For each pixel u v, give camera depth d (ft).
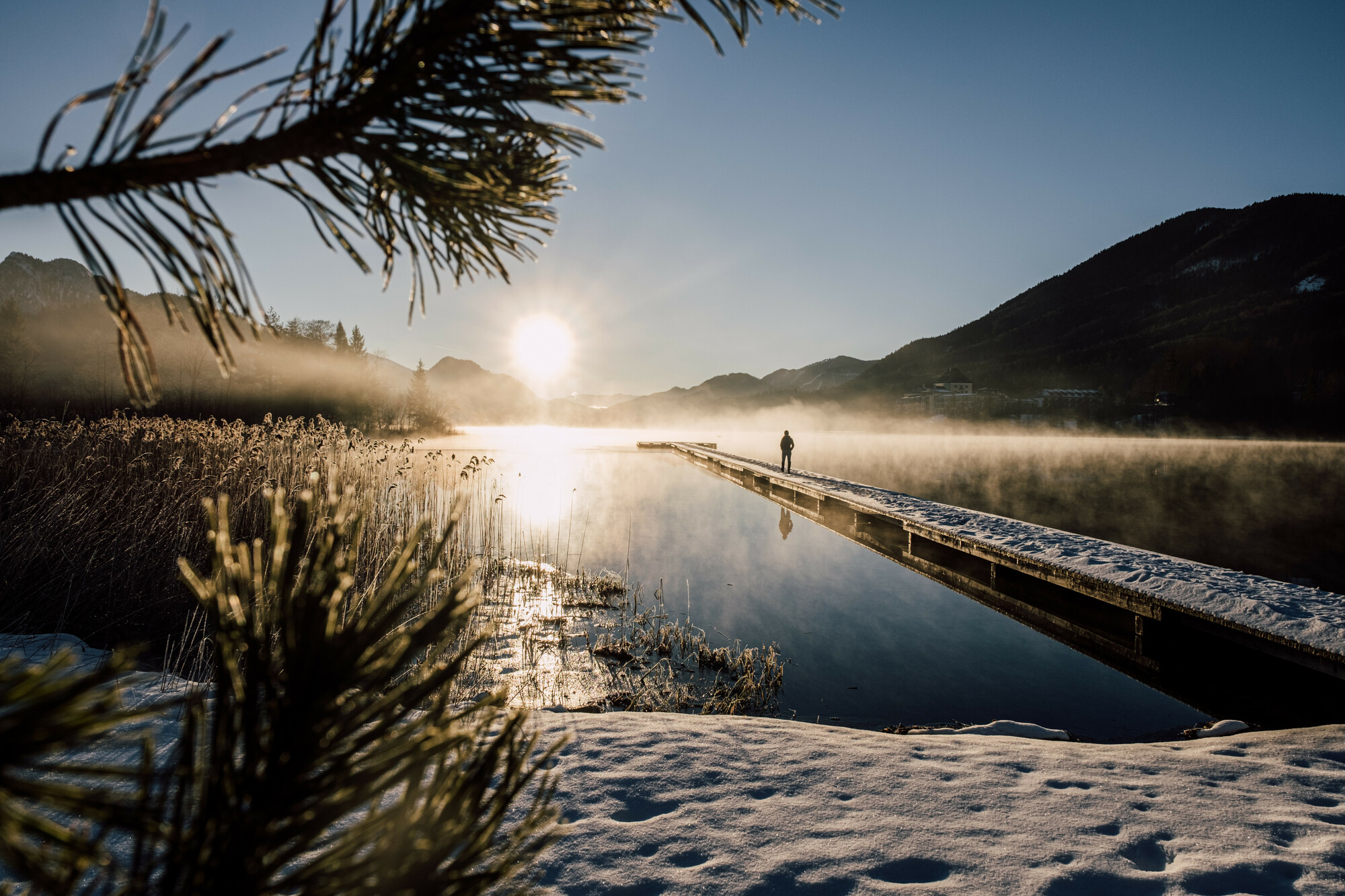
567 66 2.46
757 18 2.68
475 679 16.78
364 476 27.73
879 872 7.76
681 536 42.70
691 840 8.38
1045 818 9.13
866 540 43.68
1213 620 19.77
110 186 1.91
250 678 1.73
